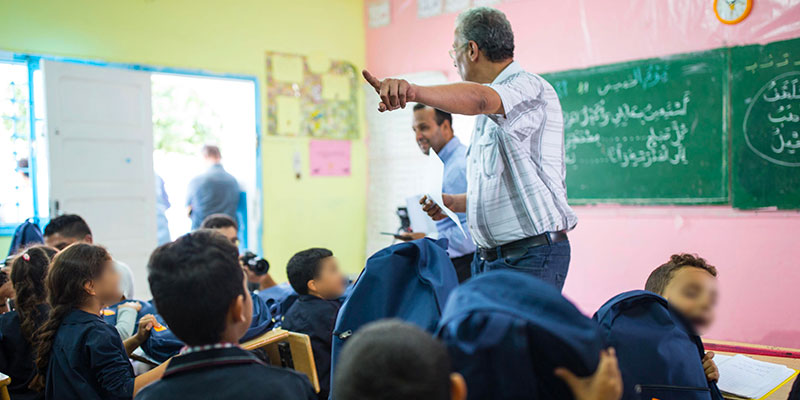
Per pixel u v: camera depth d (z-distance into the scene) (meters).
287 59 4.98
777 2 3.19
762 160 3.27
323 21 5.17
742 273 3.37
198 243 1.07
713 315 1.42
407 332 0.74
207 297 1.02
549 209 1.55
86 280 1.79
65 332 1.76
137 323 2.42
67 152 3.84
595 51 3.92
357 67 5.39
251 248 4.98
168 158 6.88
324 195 5.25
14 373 2.00
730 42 3.36
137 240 4.19
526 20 4.27
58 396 1.74
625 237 3.83
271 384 1.03
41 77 3.85
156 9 4.31
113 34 4.12
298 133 5.08
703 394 1.23
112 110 4.05
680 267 1.48
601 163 3.92
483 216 1.64
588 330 0.77
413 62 5.04
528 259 1.57
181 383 1.00
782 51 3.18
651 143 3.69
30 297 2.00
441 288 1.24
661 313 1.28
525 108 1.46
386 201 5.32
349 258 5.44
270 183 4.95
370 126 5.41
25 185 3.97
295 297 2.64
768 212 3.26
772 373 1.59
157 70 4.32
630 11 3.75
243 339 2.01
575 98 4.03
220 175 4.83
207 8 4.55
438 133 2.59
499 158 1.59
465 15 1.63
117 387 1.71
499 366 0.76
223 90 5.07
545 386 0.80
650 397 1.20
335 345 1.33
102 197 4.01
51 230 2.81
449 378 0.72
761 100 3.26
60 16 3.91
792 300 3.19
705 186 3.48
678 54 3.55
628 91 3.77
